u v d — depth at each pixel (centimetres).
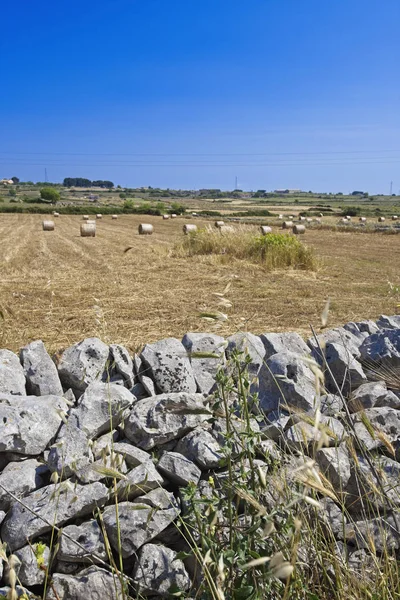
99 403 306
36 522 263
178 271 1468
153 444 308
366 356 376
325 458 293
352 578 244
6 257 1903
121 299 1028
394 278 1393
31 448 296
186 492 234
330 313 917
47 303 969
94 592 254
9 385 329
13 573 162
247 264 1553
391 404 347
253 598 208
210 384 351
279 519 248
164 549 272
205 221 5269
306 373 339
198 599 240
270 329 782
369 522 286
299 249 1598
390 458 319
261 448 294
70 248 2305
